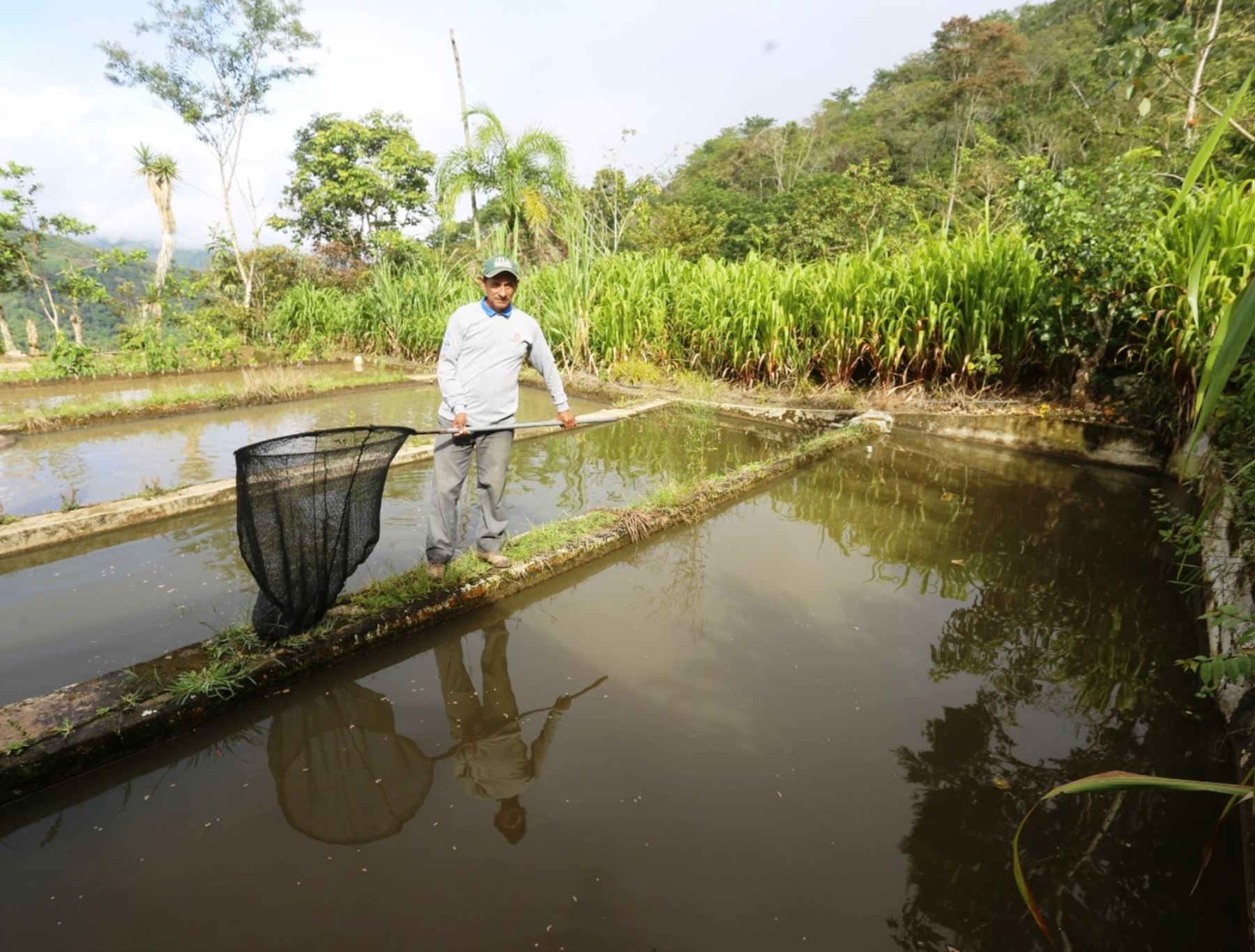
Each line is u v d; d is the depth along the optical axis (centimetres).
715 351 922
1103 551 419
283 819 211
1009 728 253
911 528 457
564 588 368
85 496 495
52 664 286
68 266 1720
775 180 4644
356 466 288
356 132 1961
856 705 264
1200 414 94
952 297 724
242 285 1816
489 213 1340
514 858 194
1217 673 211
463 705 267
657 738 245
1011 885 186
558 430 722
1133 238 562
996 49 3941
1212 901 184
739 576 382
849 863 192
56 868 193
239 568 382
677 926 172
